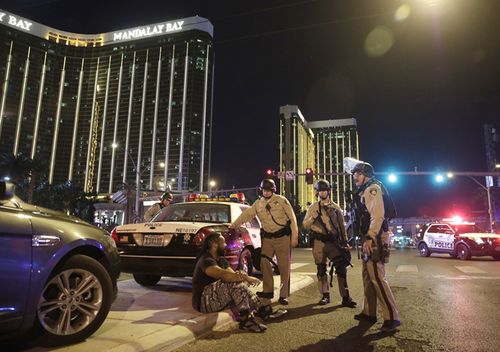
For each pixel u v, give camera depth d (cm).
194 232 612
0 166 5525
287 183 18300
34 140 15125
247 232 756
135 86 15788
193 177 14425
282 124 19250
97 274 402
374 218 483
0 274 324
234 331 467
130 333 411
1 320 321
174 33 15900
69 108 15900
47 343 365
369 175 523
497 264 1370
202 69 15575
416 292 746
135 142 15175
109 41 16462
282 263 591
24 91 15262
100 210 9869
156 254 611
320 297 693
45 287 360
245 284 488
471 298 682
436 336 450
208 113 15512
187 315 493
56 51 16088
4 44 15138
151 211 945
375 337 446
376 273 482
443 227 1798
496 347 411
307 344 421
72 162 15500
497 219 4681
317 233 634
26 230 348
